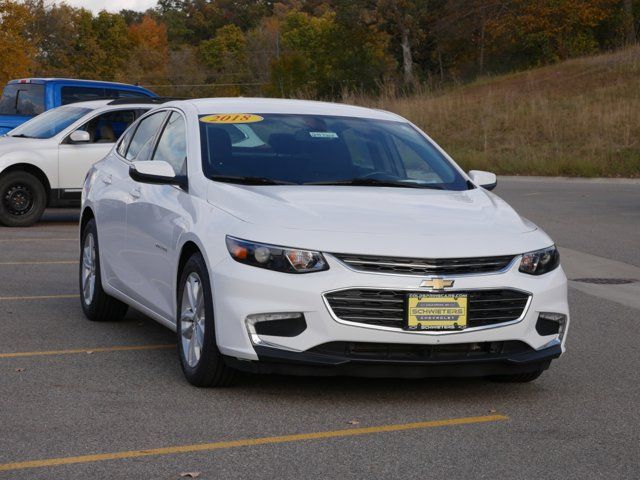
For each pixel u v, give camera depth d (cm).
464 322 575
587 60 4994
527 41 5909
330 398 607
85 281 860
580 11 5656
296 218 591
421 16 7425
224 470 469
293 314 567
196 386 627
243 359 581
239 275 577
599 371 700
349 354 570
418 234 584
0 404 579
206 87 12669
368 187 671
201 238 611
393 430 541
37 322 831
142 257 721
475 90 4747
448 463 485
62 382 634
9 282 1030
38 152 1539
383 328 566
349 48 8038
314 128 728
